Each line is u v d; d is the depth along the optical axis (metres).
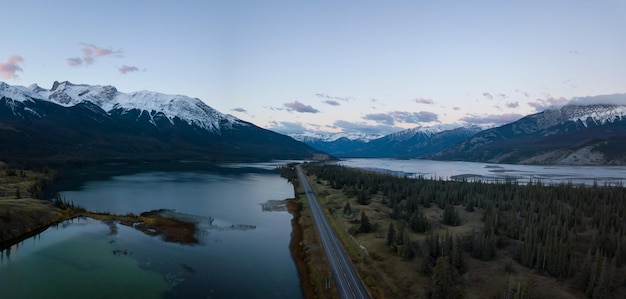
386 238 114.62
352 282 85.75
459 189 186.62
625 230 107.56
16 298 76.81
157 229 130.25
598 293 72.62
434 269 81.38
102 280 86.69
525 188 179.50
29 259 99.56
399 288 82.00
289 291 83.12
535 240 94.75
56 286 83.06
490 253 95.88
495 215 126.56
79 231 126.44
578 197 154.75
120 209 162.88
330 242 115.12
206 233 127.56
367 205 165.88
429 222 130.38
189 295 79.88
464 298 75.94
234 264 98.56
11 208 129.75
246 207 174.50
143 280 87.06
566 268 84.50
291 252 109.38
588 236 112.62
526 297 70.69
